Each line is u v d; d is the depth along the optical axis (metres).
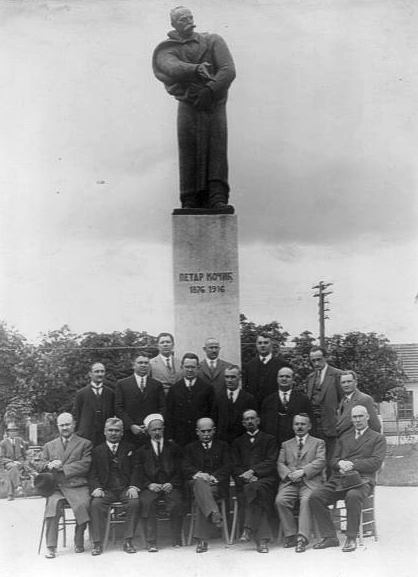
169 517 9.24
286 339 21.20
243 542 9.29
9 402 20.22
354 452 9.23
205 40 10.73
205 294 10.52
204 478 8.93
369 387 21.39
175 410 9.63
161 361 10.29
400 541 9.37
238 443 9.34
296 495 9.05
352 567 8.39
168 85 10.70
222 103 10.75
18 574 8.49
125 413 9.68
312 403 10.03
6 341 20.44
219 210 10.56
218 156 10.68
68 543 9.93
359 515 8.91
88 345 21.02
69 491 9.23
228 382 9.62
